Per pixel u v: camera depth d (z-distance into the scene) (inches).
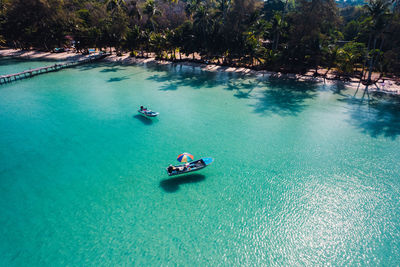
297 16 2288.4
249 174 951.6
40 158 1064.8
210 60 3011.8
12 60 3233.3
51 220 741.3
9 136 1256.2
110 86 2122.3
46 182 911.7
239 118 1456.7
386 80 2107.5
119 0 3496.6
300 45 2226.9
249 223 732.7
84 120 1444.4
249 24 2402.8
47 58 3344.0
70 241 672.4
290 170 976.9
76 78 2391.7
